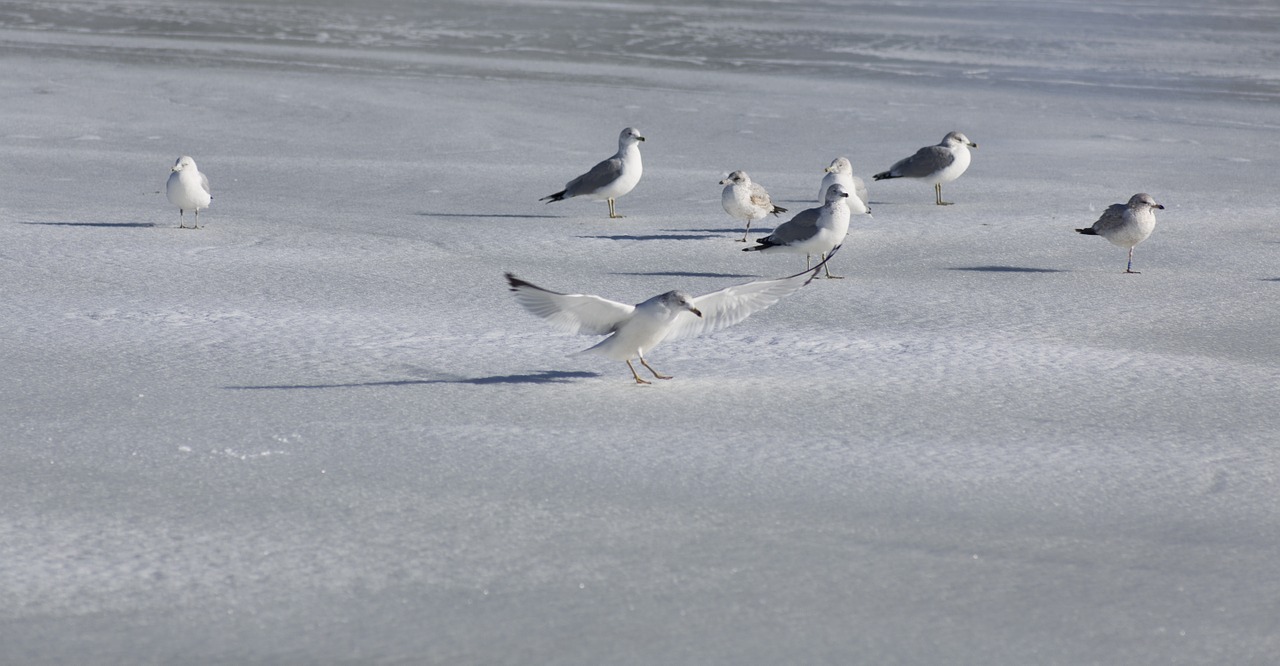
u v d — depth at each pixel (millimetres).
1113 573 8789
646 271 19078
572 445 11219
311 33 54250
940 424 12016
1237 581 8664
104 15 57562
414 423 11773
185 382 13000
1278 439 11734
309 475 10391
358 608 8078
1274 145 32938
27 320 15305
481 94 39625
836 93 41469
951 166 24828
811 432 11711
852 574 8703
